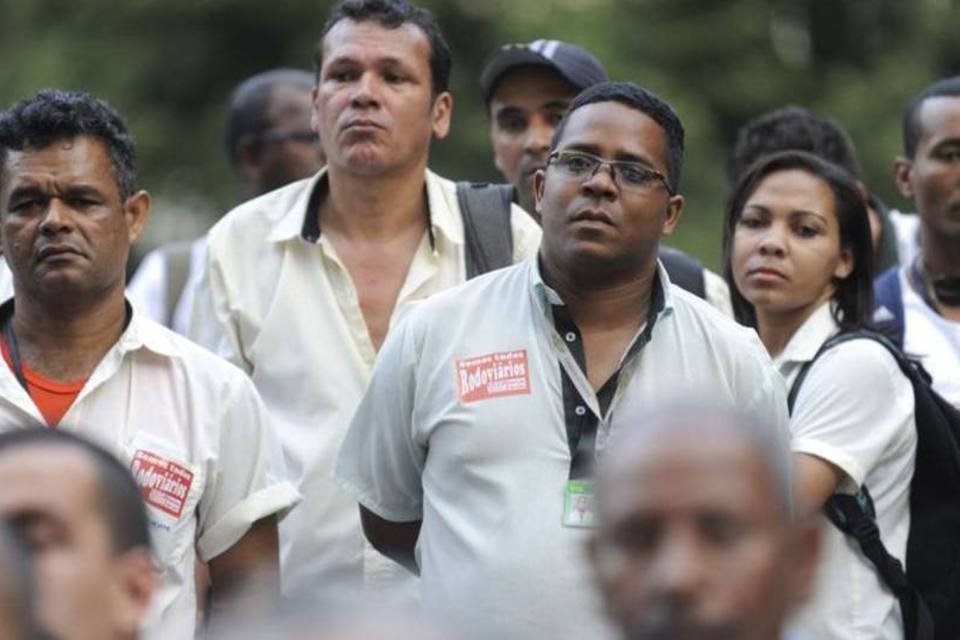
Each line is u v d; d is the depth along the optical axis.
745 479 6.32
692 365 10.62
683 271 13.68
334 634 5.63
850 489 11.81
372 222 13.02
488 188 13.27
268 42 34.25
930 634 11.88
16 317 11.23
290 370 12.73
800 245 12.50
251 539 11.23
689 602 6.28
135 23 33.94
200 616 11.72
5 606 6.44
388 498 11.07
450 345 10.63
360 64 13.02
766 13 35.38
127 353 11.12
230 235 13.05
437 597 10.34
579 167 10.59
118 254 11.13
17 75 33.62
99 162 11.08
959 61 36.19
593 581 6.49
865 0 35.91
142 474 10.92
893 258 15.65
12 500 7.91
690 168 32.16
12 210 11.05
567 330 10.56
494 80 14.80
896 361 12.09
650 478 6.34
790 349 12.33
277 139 16.77
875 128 34.22
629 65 33.03
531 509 10.20
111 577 7.95
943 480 12.09
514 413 10.40
